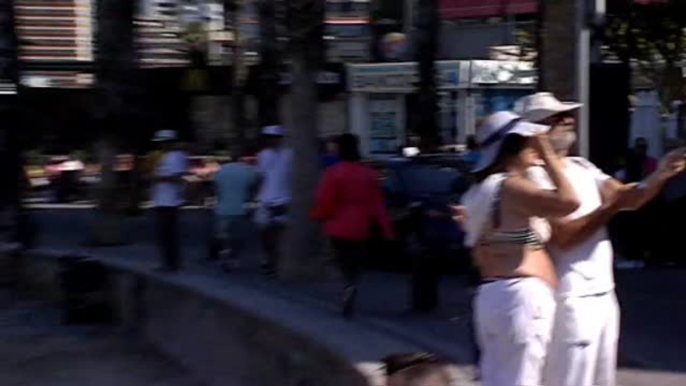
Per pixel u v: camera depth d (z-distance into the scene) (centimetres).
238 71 3019
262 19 2656
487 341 601
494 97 3047
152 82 3459
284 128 1539
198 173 2686
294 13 1480
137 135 2583
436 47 2466
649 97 2470
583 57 956
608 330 614
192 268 1606
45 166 3341
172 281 1381
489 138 601
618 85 1069
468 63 3045
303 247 1470
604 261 609
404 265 1616
